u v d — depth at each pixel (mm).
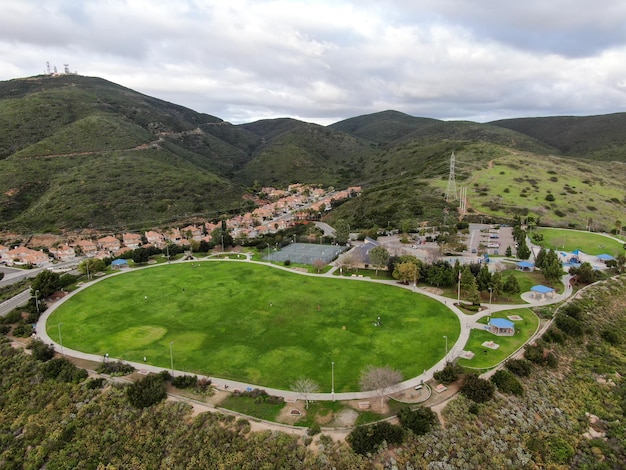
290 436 47812
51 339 75375
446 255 117750
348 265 113875
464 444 47250
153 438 50719
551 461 47188
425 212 165125
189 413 53062
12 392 61656
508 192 172500
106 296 97562
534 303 83188
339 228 146625
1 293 109125
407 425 48344
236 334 75688
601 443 50406
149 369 64062
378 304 87188
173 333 76812
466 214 157875
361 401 53688
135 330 78500
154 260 131250
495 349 65688
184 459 47469
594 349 69438
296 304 89188
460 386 55719
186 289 101312
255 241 151750
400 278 98688
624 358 67875
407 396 54312
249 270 116500
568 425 52812
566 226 147125
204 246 139750
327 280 105125
